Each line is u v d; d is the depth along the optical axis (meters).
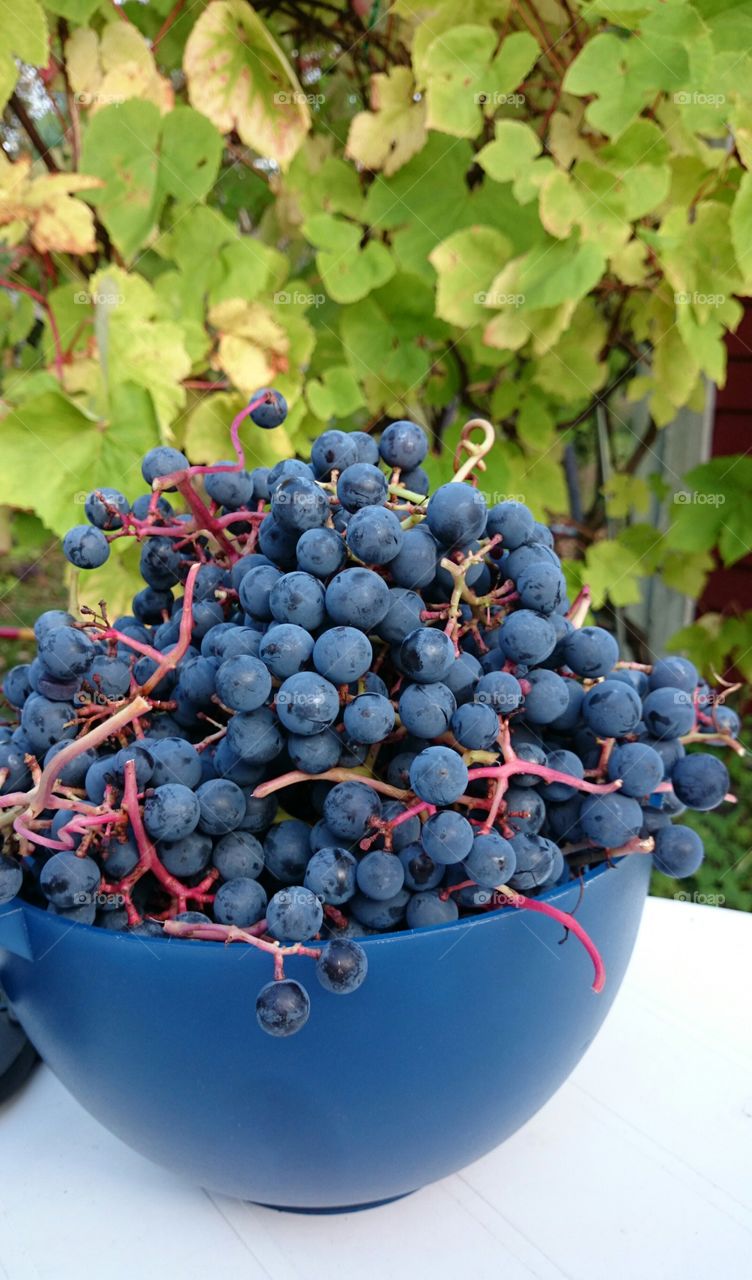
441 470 0.80
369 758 0.28
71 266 0.74
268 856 0.27
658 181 0.66
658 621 1.19
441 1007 0.25
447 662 0.25
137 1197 0.31
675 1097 0.36
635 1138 0.34
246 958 0.23
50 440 0.61
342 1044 0.24
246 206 0.83
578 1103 0.36
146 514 0.32
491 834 0.25
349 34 0.75
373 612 0.25
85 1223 0.30
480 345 0.75
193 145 0.67
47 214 0.65
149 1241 0.30
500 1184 0.32
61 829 0.25
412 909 0.26
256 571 0.28
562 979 0.27
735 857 1.08
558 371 0.80
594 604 0.89
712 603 1.17
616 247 0.66
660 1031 0.40
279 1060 0.24
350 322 0.76
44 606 1.28
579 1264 0.29
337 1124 0.26
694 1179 0.32
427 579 0.27
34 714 0.28
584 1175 0.32
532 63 0.66
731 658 1.08
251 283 0.70
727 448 1.08
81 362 0.70
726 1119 0.35
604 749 0.29
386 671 0.29
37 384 0.68
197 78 0.63
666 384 0.81
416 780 0.24
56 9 0.64
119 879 0.26
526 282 0.67
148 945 0.24
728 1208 0.31
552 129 0.69
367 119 0.69
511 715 0.27
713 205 0.70
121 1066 0.26
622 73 0.63
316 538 0.26
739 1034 0.40
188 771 0.26
